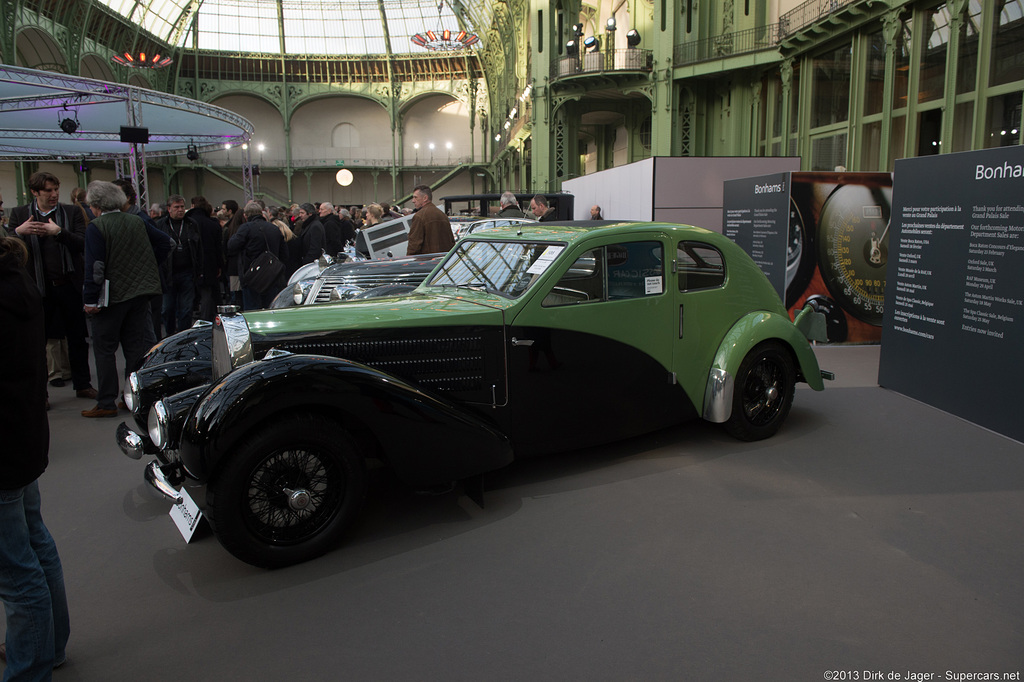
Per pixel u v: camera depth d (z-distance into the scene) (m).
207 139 18.67
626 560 2.88
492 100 43.59
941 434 4.45
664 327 3.94
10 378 1.85
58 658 2.22
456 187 48.31
